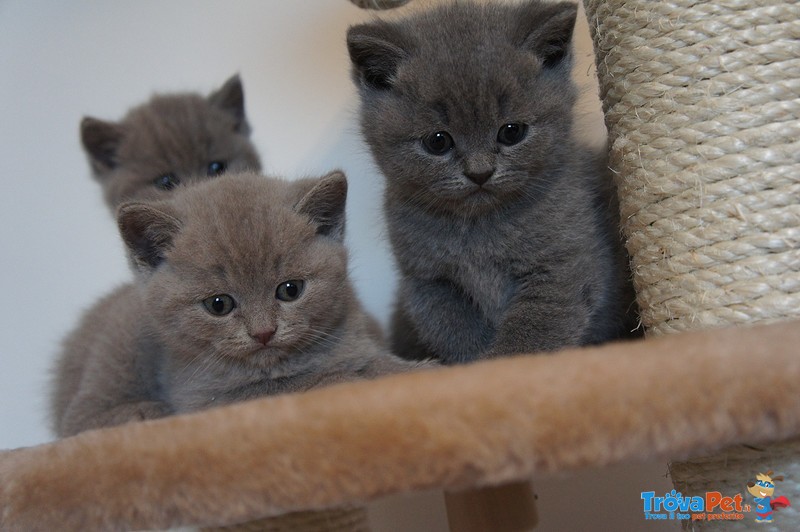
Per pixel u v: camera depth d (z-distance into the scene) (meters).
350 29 0.43
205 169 0.53
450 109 0.41
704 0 0.36
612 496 0.52
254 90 0.57
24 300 0.56
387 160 0.43
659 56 0.37
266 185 0.43
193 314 0.41
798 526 0.34
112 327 0.45
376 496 0.30
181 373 0.42
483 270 0.43
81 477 0.32
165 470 0.31
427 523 0.54
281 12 0.57
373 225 0.55
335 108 0.56
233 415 0.32
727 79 0.36
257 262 0.40
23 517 0.32
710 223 0.36
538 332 0.41
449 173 0.42
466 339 0.44
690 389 0.30
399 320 0.49
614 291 0.44
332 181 0.42
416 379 0.31
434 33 0.43
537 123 0.42
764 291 0.35
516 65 0.42
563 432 0.30
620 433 0.30
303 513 0.39
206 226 0.41
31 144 0.57
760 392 0.30
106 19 0.57
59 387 0.48
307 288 0.41
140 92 0.57
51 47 0.57
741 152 0.36
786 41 0.36
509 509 0.42
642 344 0.31
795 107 0.35
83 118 0.53
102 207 0.55
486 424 0.30
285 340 0.40
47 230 0.57
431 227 0.44
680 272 0.37
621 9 0.39
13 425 0.56
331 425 0.30
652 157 0.38
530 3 0.44
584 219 0.43
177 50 0.57
